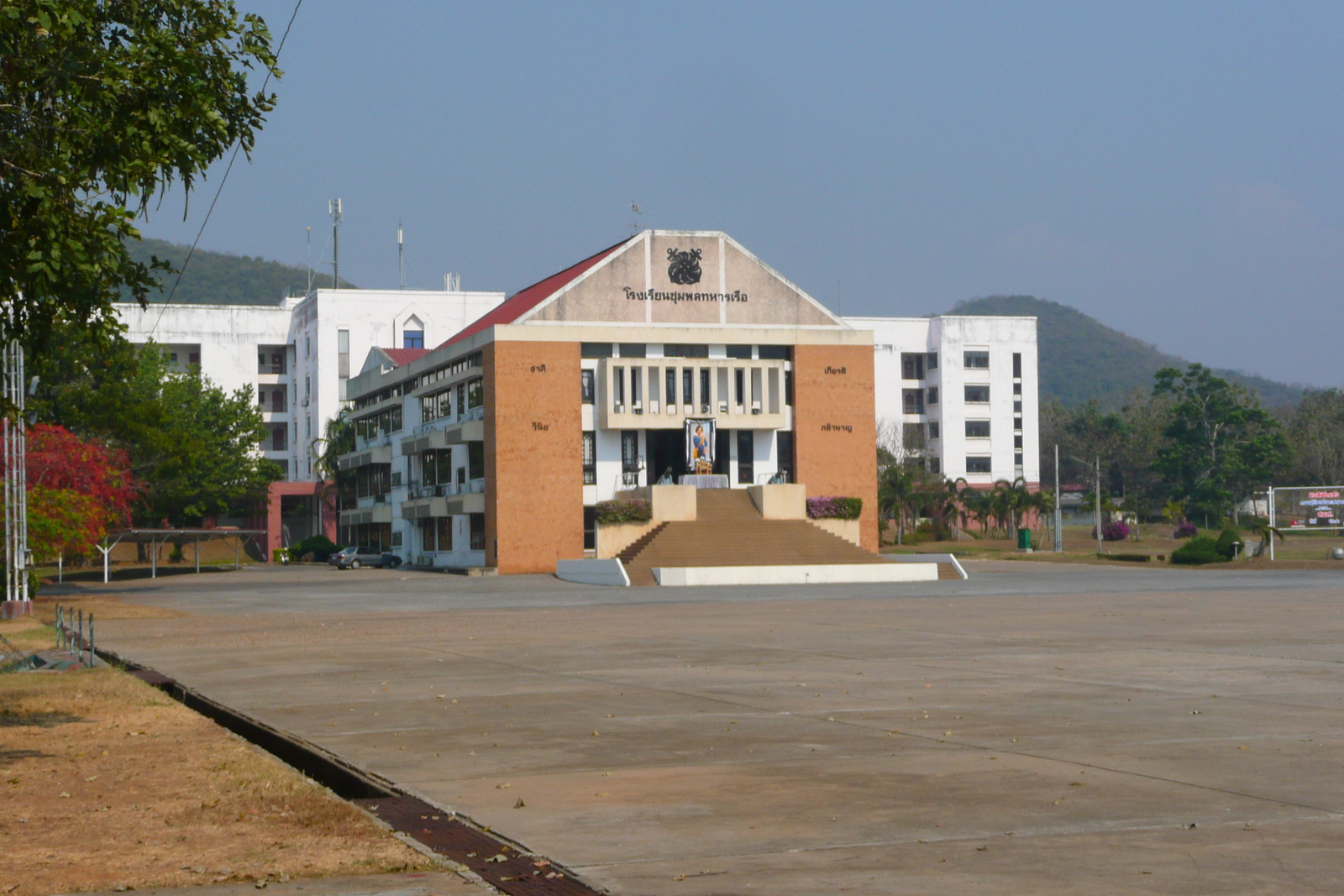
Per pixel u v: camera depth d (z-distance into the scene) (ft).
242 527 361.71
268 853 28.40
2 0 41.06
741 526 204.03
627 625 105.29
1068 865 26.76
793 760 39.78
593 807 33.35
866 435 228.84
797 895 24.73
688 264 224.74
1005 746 41.88
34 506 147.64
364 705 55.36
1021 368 442.50
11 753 43.60
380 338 370.53
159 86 47.96
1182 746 41.50
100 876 26.58
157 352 318.45
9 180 44.27
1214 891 24.72
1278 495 241.55
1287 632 88.12
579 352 217.15
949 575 194.39
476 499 222.69
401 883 25.75
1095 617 106.01
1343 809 31.96
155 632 105.60
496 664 73.00
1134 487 489.26
